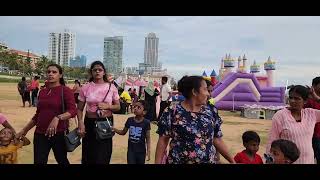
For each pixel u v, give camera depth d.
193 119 3.78
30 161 8.50
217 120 3.96
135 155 6.47
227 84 27.92
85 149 6.05
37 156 5.59
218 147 4.02
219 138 4.01
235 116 23.78
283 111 4.80
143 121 6.55
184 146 3.75
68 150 5.61
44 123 5.62
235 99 27.86
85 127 6.04
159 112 15.35
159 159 3.84
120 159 9.20
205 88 3.84
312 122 4.74
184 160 3.73
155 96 15.48
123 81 42.75
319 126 5.63
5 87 57.19
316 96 5.68
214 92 28.02
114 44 196.38
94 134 5.96
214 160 3.86
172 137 3.83
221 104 27.70
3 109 21.66
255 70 41.50
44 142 5.63
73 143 5.64
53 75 5.71
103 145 5.93
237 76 27.94
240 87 27.83
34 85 24.73
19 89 24.38
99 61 6.11
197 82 3.82
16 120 16.20
